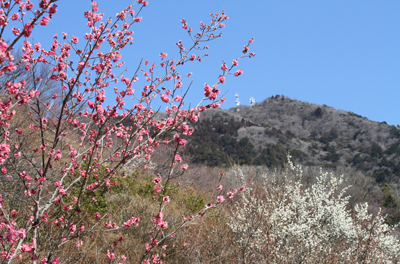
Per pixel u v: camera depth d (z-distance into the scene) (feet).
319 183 34.14
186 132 9.93
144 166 11.85
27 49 9.22
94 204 24.73
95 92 10.21
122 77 11.85
